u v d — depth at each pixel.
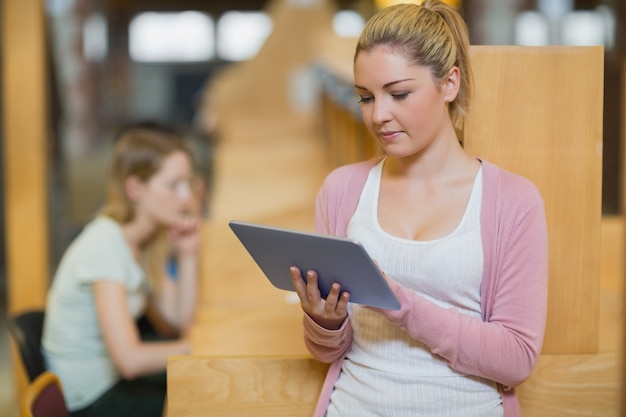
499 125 2.18
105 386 3.20
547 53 2.17
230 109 9.00
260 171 6.25
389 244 1.91
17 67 4.50
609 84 9.29
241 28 22.86
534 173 2.20
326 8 9.11
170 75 22.86
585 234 2.22
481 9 10.32
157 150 3.28
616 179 9.14
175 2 22.53
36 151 4.55
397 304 1.79
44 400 2.42
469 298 1.90
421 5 1.91
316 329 1.92
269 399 2.19
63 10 15.43
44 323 3.26
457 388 1.90
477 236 1.88
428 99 1.84
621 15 14.84
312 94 9.01
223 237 3.90
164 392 3.19
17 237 4.59
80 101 15.92
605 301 3.09
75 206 10.52
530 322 1.86
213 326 2.92
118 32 20.91
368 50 1.84
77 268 3.15
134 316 3.29
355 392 1.97
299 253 1.80
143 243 3.42
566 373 2.22
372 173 2.03
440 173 1.95
